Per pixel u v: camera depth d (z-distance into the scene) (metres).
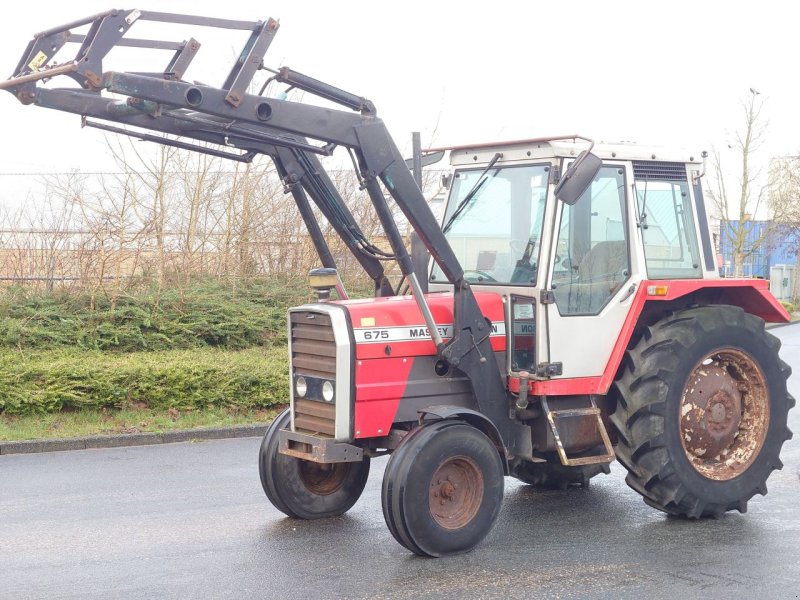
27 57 5.59
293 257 15.48
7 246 13.23
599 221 6.98
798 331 25.56
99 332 12.48
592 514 7.24
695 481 6.89
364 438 6.60
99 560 6.16
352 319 6.36
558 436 6.71
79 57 5.47
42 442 9.82
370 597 5.41
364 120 6.17
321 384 6.49
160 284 13.37
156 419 10.80
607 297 6.99
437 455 6.11
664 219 7.29
